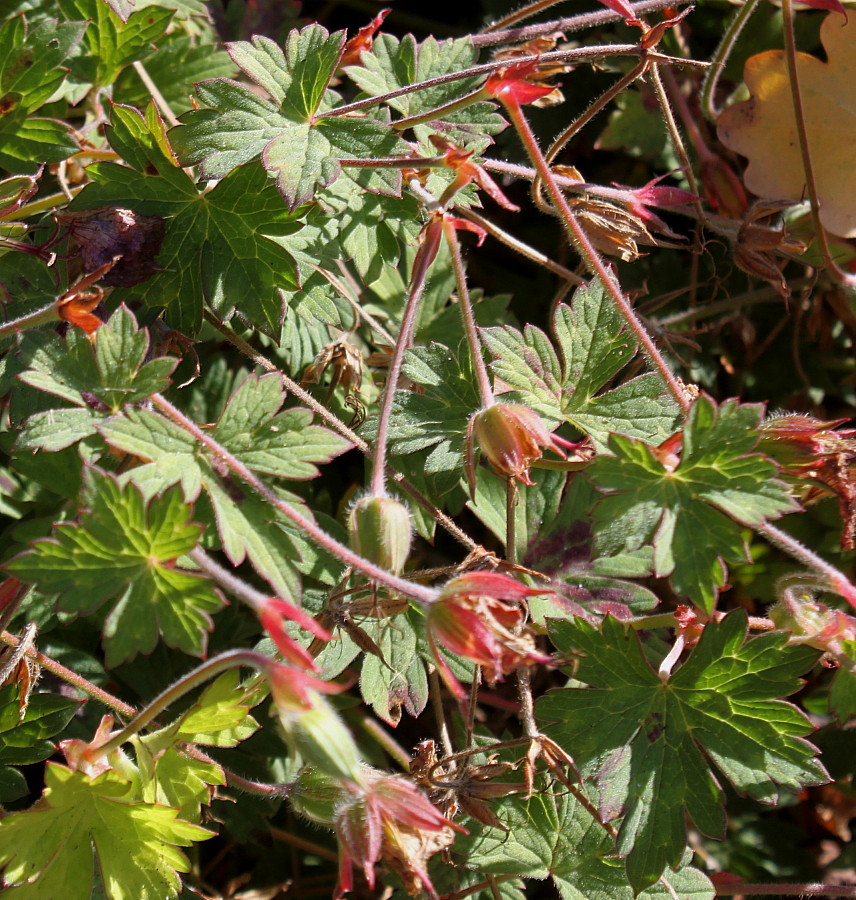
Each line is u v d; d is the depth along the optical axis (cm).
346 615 53
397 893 55
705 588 52
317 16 67
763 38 66
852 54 61
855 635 53
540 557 57
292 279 55
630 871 53
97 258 55
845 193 62
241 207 55
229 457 51
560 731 54
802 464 54
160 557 50
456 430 55
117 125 55
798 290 65
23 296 55
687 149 65
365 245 58
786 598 54
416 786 52
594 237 59
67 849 52
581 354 56
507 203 54
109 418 51
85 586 50
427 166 54
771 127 62
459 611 49
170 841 52
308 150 54
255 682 53
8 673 53
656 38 57
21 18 56
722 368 66
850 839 64
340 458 62
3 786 54
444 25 67
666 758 53
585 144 66
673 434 54
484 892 56
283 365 59
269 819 62
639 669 54
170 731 52
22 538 53
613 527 52
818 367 66
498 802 55
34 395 54
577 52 57
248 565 59
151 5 59
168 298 55
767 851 62
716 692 54
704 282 64
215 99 54
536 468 58
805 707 62
